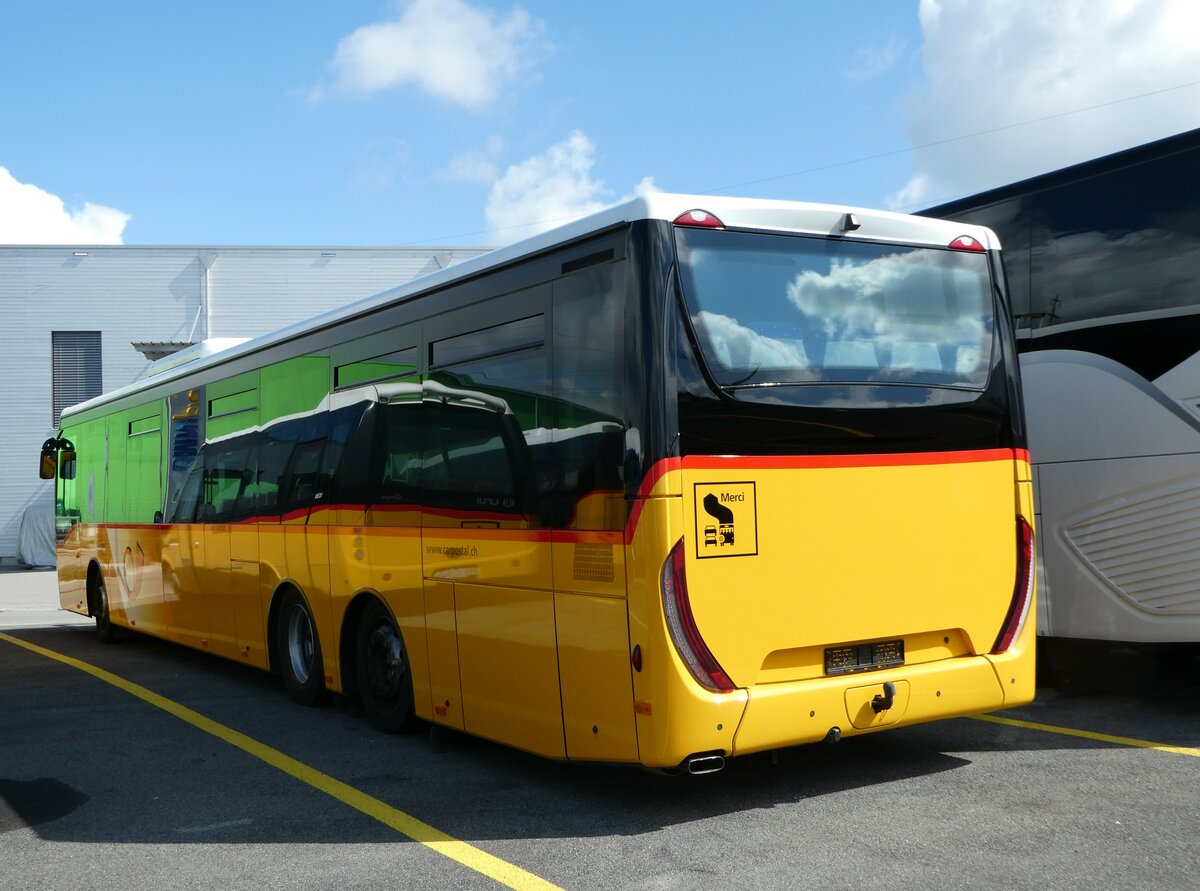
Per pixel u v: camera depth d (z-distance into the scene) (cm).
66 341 3544
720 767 485
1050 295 740
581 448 516
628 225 499
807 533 509
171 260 3562
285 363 848
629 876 443
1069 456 729
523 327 566
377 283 3616
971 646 561
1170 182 678
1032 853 451
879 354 542
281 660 852
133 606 1176
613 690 494
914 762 602
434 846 492
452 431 623
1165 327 678
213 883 457
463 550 604
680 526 474
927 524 546
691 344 487
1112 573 709
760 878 434
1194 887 410
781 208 524
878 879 428
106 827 541
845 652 523
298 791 592
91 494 1322
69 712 842
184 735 743
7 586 2502
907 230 563
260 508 879
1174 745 623
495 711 580
